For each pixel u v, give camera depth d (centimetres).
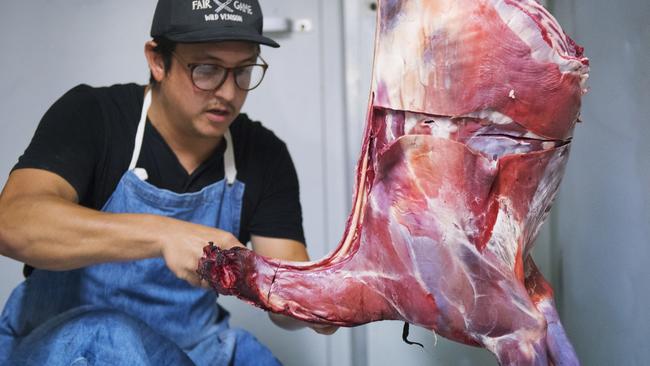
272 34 209
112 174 148
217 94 135
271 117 210
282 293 108
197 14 134
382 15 104
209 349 157
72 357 128
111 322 129
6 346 146
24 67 209
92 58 209
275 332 209
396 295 106
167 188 151
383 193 105
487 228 102
